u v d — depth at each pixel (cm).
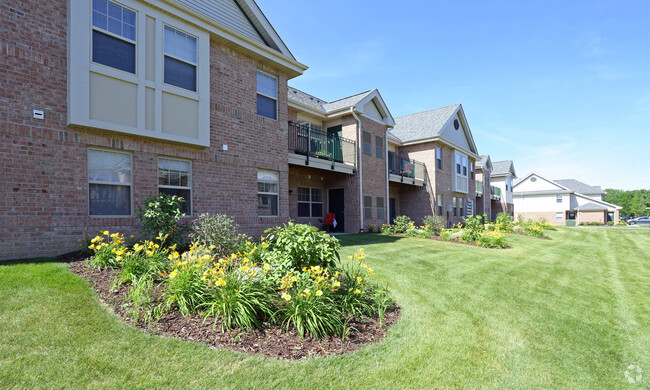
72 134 609
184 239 750
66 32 607
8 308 336
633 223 4934
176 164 776
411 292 578
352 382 287
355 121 1479
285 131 1038
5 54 541
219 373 274
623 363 379
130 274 432
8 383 233
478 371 329
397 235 1426
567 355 387
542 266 927
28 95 561
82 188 620
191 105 780
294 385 272
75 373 252
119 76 661
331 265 495
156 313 355
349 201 1484
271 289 415
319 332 372
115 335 311
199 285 393
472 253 1049
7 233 535
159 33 728
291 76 1077
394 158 1867
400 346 367
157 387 247
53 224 581
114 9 666
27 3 566
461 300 557
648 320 530
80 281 427
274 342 340
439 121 2102
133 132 675
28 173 558
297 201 1414
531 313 523
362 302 459
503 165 3856
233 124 887
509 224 2139
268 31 977
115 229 655
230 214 866
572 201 4738
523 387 310
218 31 834
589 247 1518
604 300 627
